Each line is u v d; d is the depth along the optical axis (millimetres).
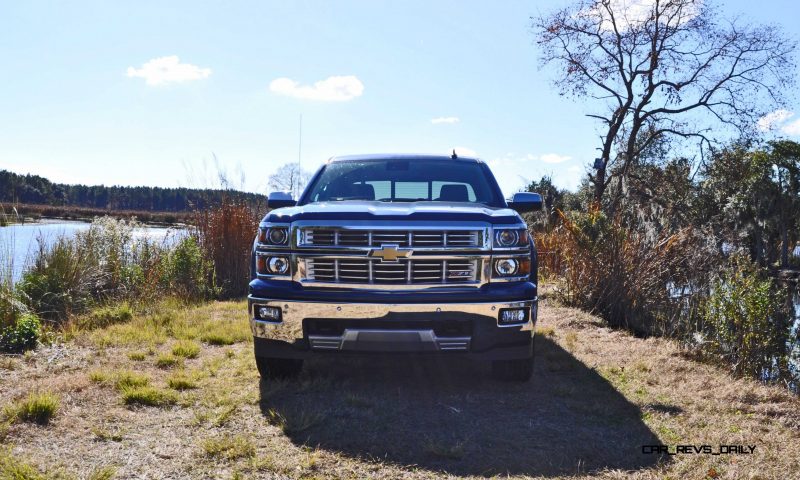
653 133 25703
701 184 23000
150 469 2906
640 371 5020
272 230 4160
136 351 5363
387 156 5605
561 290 8648
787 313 5723
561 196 17922
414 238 3945
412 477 2898
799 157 34719
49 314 6848
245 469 2936
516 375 4438
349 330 3908
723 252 7828
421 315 3879
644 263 7680
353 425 3561
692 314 6938
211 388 4273
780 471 3008
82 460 2979
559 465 3059
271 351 4145
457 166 5445
